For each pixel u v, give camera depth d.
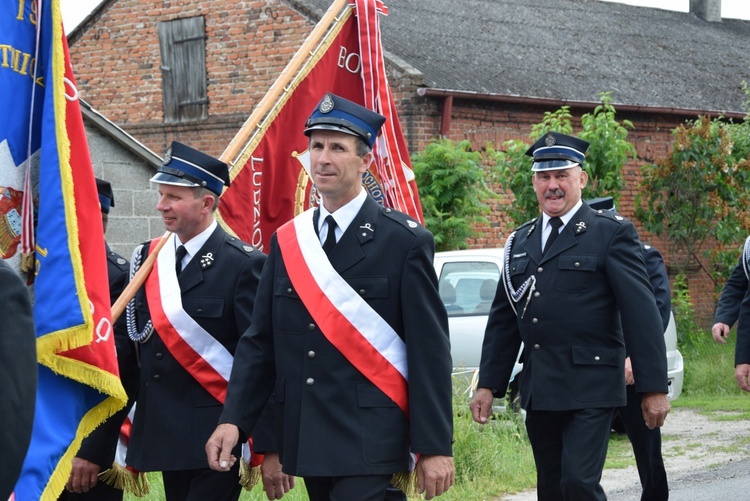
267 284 4.08
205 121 16.72
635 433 6.30
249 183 5.10
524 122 15.57
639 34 21.33
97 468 4.72
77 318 3.46
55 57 3.52
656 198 14.96
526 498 7.22
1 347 2.09
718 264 16.09
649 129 17.30
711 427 10.22
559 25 20.06
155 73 17.16
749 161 14.68
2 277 2.14
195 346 4.54
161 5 17.09
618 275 5.24
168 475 4.73
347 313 3.88
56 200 3.49
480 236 14.63
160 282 4.61
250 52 16.31
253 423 4.06
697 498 7.09
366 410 3.85
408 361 3.88
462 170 12.93
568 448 5.15
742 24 25.25
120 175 10.14
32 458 3.44
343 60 5.50
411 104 14.44
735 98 19.25
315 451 3.82
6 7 3.50
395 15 17.45
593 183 13.16
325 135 3.93
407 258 3.92
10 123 3.50
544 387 5.27
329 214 3.99
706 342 14.98
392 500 4.06
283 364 3.96
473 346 9.55
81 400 3.65
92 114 9.85
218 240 4.68
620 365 5.32
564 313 5.30
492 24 18.67
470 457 7.71
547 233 5.52
